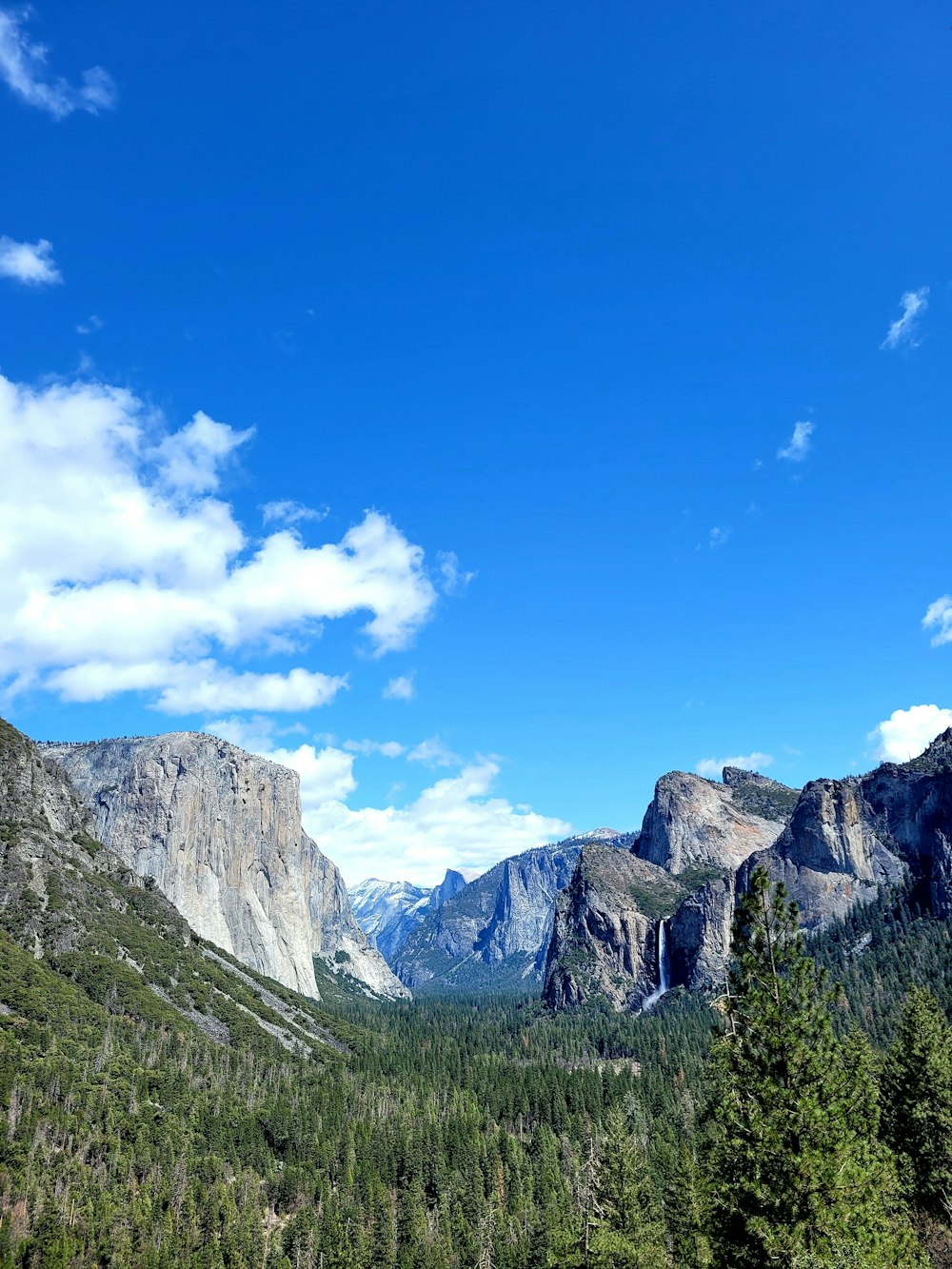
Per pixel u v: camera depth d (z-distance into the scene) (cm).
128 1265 12900
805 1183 3975
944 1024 6575
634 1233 8338
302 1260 13950
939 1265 5244
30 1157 14275
